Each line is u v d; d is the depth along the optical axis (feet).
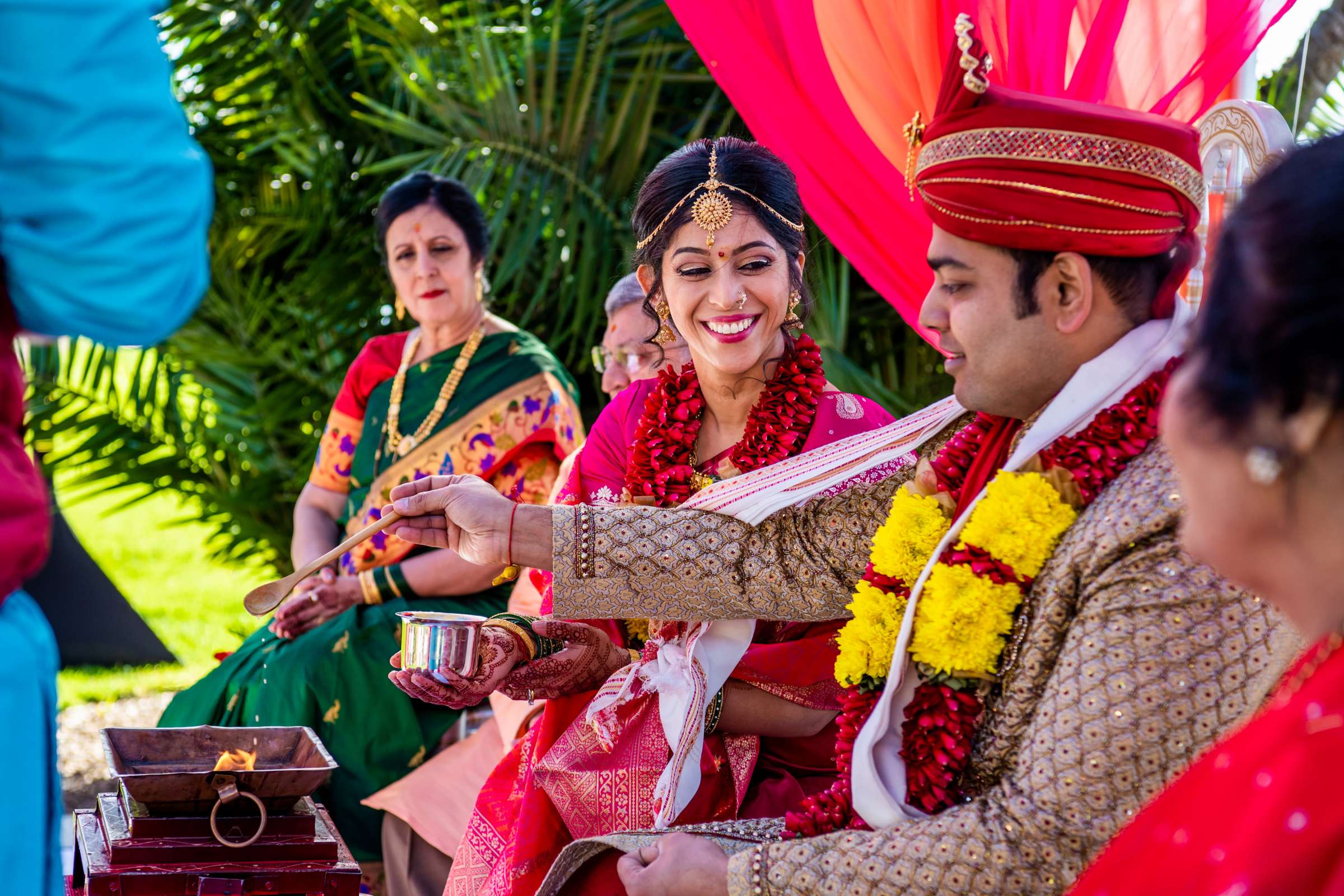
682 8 7.95
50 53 3.76
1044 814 4.16
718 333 6.70
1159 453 4.37
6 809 3.98
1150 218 4.46
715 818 6.30
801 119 7.80
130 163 3.91
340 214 15.96
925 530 5.09
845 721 5.08
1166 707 4.01
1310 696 2.72
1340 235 2.54
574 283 14.19
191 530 29.14
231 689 9.72
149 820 6.41
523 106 14.52
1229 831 2.73
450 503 6.10
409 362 10.91
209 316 16.49
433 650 6.34
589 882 5.70
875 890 4.36
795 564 5.83
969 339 4.72
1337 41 7.60
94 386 17.15
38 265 3.92
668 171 6.82
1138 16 6.97
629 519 5.99
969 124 4.56
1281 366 2.57
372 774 9.27
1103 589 4.20
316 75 16.10
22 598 4.29
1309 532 2.70
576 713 6.75
